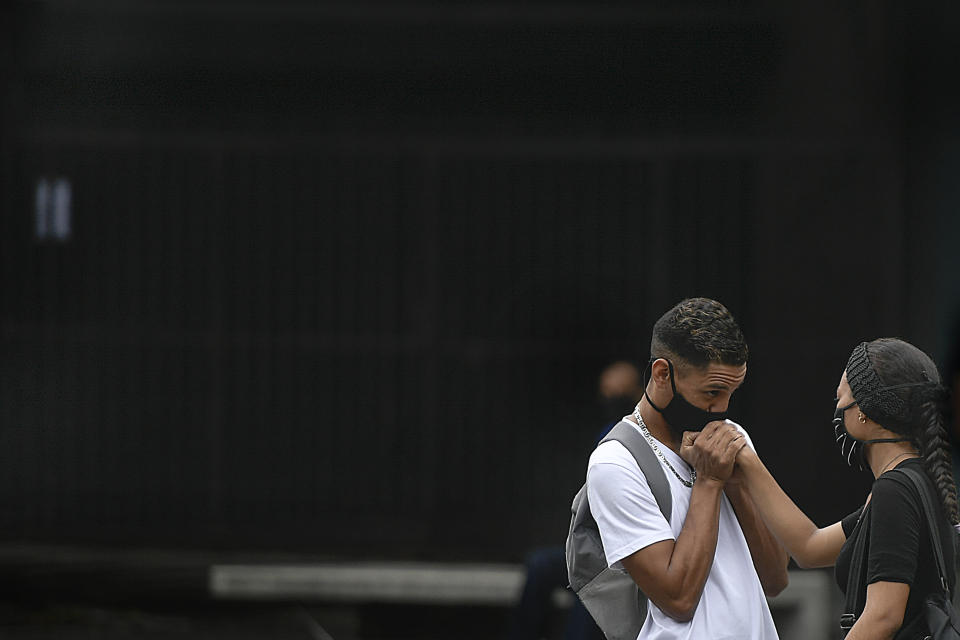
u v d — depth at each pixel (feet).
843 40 118.11
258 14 120.06
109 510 128.06
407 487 127.85
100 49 121.80
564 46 120.67
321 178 127.44
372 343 127.75
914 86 116.06
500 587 99.86
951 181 114.21
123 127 123.75
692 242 124.16
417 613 102.22
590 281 126.11
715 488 35.78
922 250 115.75
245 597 103.19
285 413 128.57
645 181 124.47
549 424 126.82
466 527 125.18
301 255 128.16
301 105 123.13
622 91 122.01
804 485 122.11
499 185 126.52
